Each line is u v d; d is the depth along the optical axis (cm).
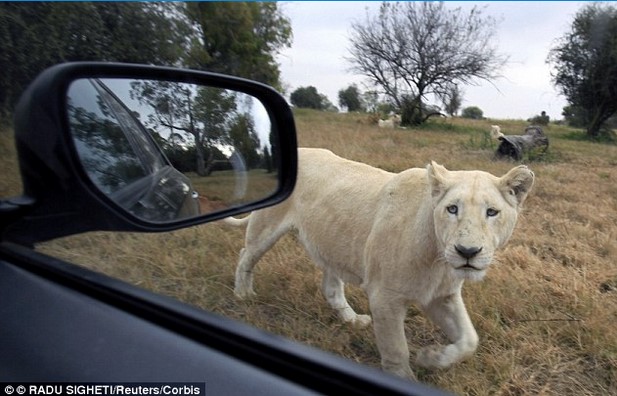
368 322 416
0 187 284
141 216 260
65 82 205
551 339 377
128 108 282
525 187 319
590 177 1092
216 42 2275
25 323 177
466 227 297
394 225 349
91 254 343
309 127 1894
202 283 443
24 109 192
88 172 218
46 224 204
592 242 613
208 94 335
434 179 319
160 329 169
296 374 154
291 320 399
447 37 2712
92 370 157
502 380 330
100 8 1188
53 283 192
